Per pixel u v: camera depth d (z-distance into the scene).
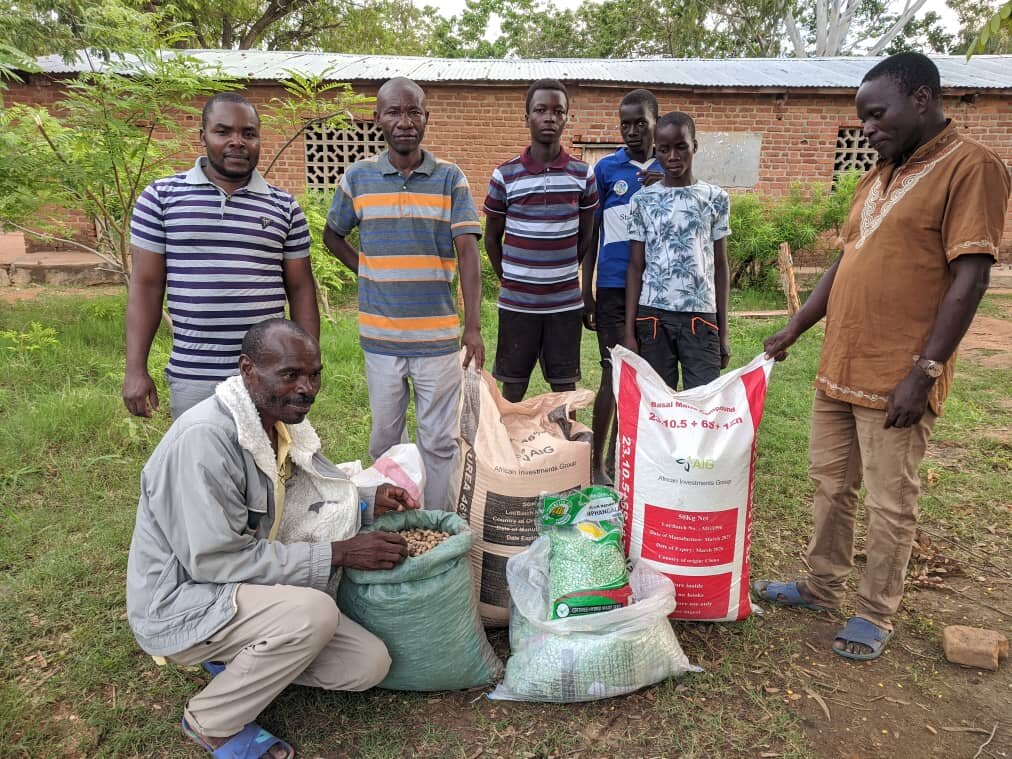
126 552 3.05
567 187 3.38
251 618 1.94
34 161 5.14
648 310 3.36
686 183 3.29
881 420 2.38
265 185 2.60
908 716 2.24
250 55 11.74
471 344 2.93
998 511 3.61
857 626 2.54
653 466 2.52
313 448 2.24
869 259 2.33
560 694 2.23
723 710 2.26
